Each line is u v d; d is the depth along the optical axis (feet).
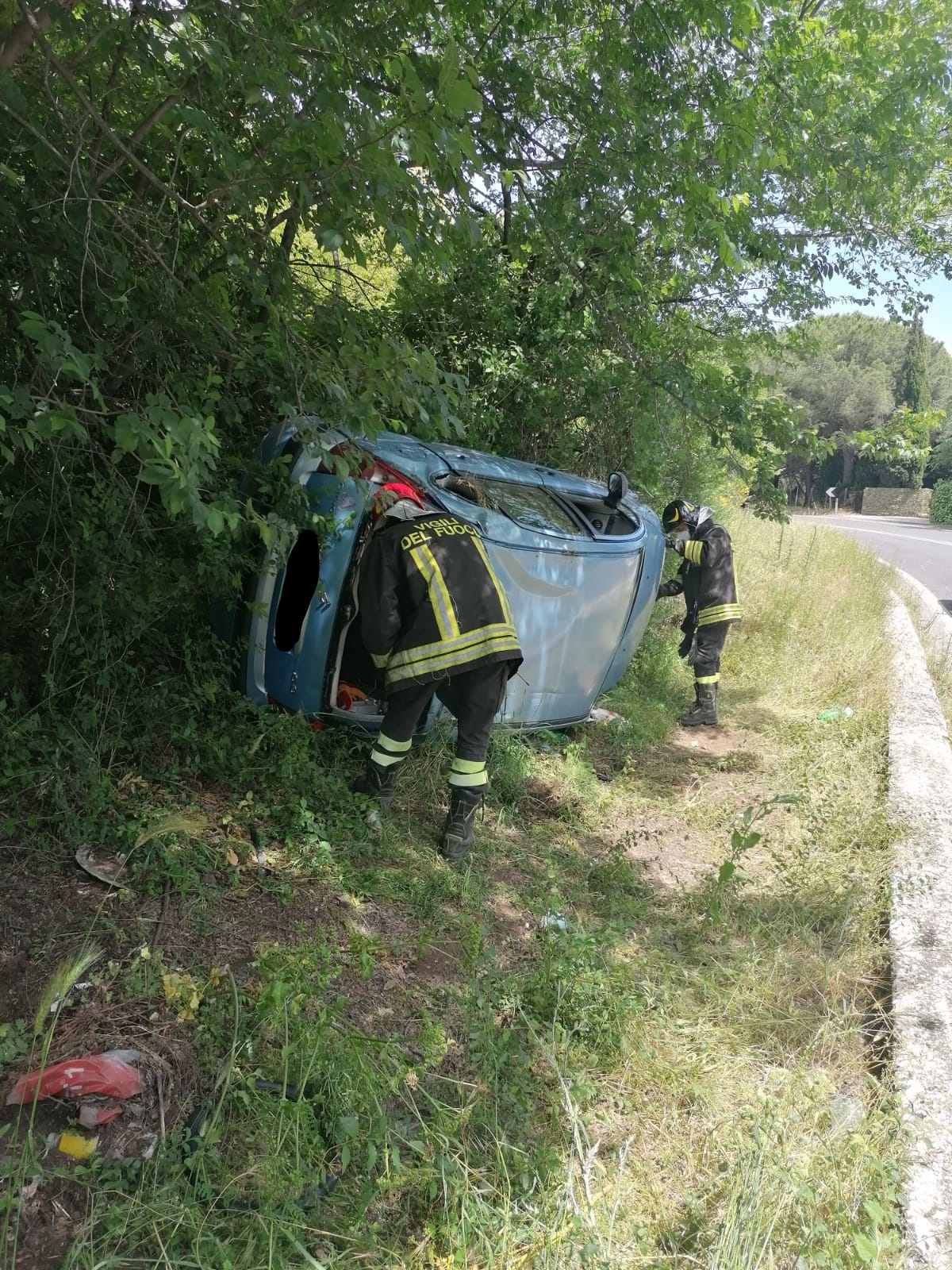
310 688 13.17
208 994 8.48
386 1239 6.86
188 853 10.42
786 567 39.24
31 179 9.95
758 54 18.22
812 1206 7.35
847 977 11.50
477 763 12.72
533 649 15.80
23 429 8.13
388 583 12.25
